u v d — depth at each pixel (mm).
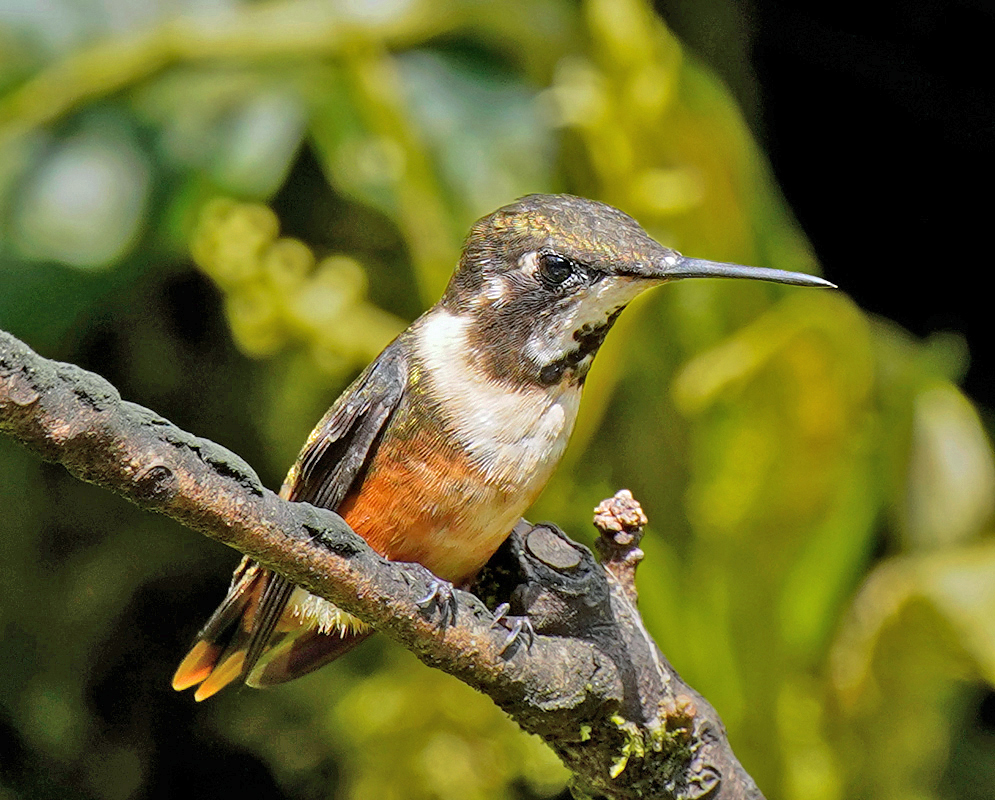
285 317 9453
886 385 10695
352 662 11594
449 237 9930
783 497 10281
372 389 5965
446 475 5840
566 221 5918
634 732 5496
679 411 10477
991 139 13117
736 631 10180
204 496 4293
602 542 5688
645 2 10133
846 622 10211
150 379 11875
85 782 11727
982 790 11625
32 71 10312
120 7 10500
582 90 9695
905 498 10484
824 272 13484
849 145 13469
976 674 9805
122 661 11883
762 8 13102
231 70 10477
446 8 10258
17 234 10078
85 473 4121
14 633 11602
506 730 10352
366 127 10359
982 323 13242
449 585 5027
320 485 6074
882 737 10109
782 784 10031
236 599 6176
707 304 10266
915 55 13234
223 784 11945
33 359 3904
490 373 5891
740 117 10672
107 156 10289
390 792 10438
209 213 9734
